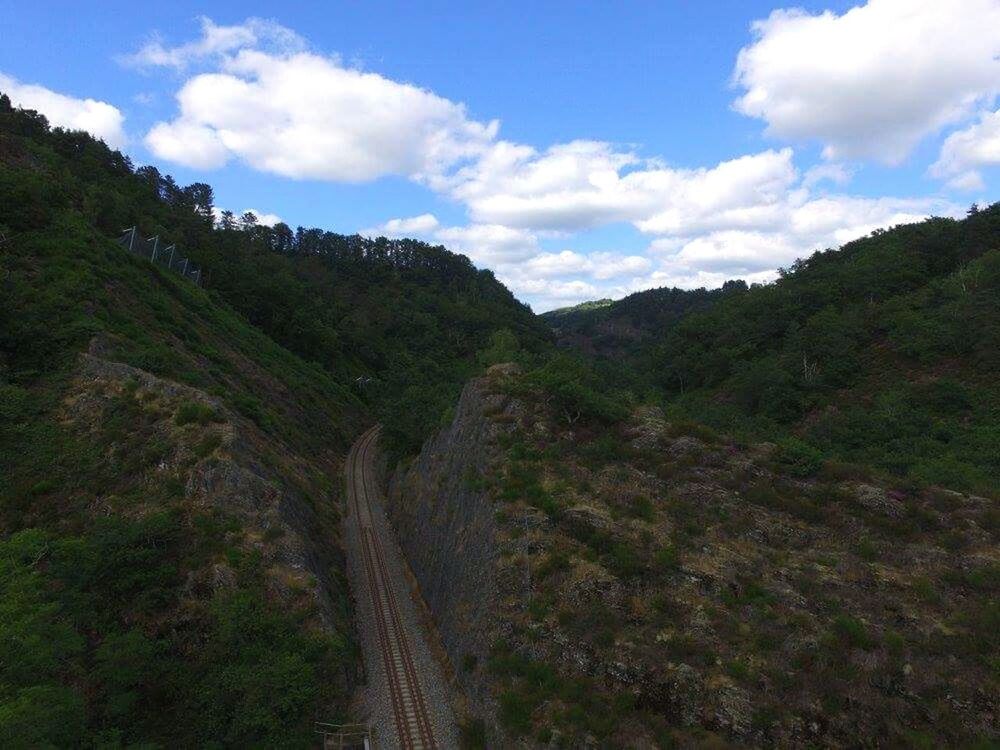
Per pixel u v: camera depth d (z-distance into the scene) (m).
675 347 133.25
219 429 42.75
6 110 114.56
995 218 106.12
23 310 47.50
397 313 185.38
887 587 27.86
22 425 40.16
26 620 25.06
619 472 38.09
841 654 24.95
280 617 32.06
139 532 33.25
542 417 44.62
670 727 24.52
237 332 88.31
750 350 111.00
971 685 23.11
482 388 51.28
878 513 32.41
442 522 45.91
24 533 32.03
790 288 123.81
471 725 29.64
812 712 23.41
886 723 22.75
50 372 44.97
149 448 40.16
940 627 25.42
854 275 109.75
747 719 23.66
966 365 74.19
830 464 36.72
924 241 115.00
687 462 38.38
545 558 33.38
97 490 37.59
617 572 30.83
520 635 30.64
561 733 25.50
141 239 88.81
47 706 22.59
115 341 50.38
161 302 67.75
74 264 57.53
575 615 29.91
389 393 98.25
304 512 46.91
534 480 38.75
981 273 86.12
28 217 60.75
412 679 34.50
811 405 80.94
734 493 35.62
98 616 31.09
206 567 33.88
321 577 38.78
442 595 40.38
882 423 65.25
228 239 147.75
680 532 32.84
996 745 21.17
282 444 61.28
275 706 27.31
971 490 36.31
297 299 133.62
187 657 30.67
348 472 77.38
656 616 28.48
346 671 32.72
